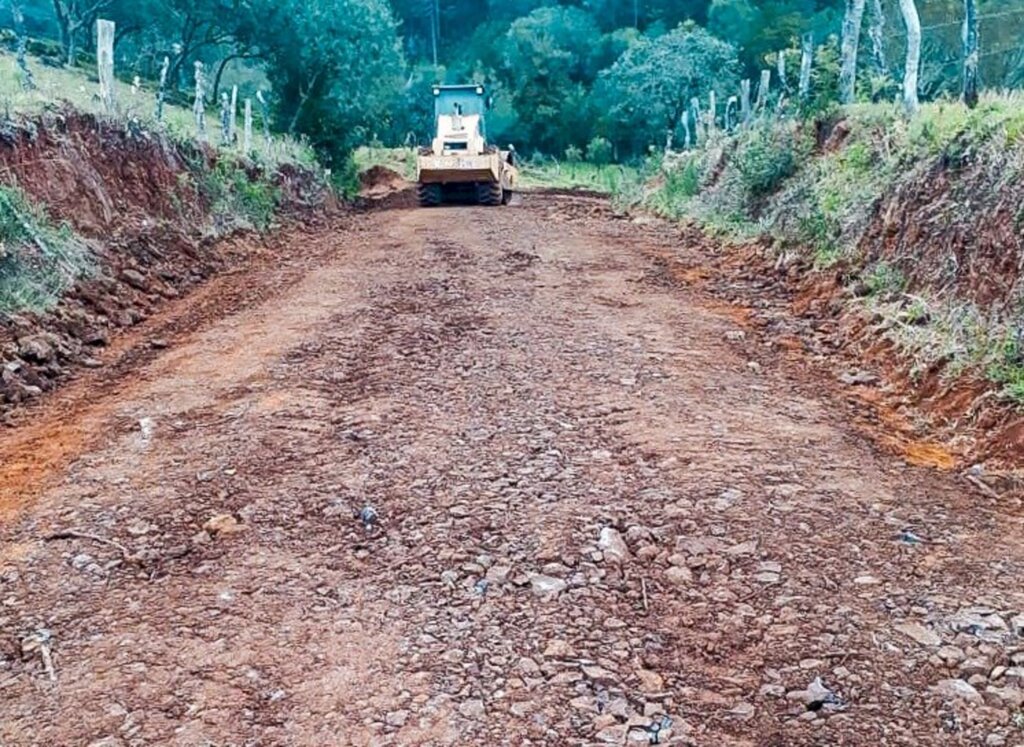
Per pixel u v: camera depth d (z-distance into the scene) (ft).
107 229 30.55
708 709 8.55
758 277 30.73
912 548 11.63
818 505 12.83
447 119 64.39
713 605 10.34
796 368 20.70
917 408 17.71
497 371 19.48
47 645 9.77
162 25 89.76
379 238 42.22
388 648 9.64
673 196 51.96
